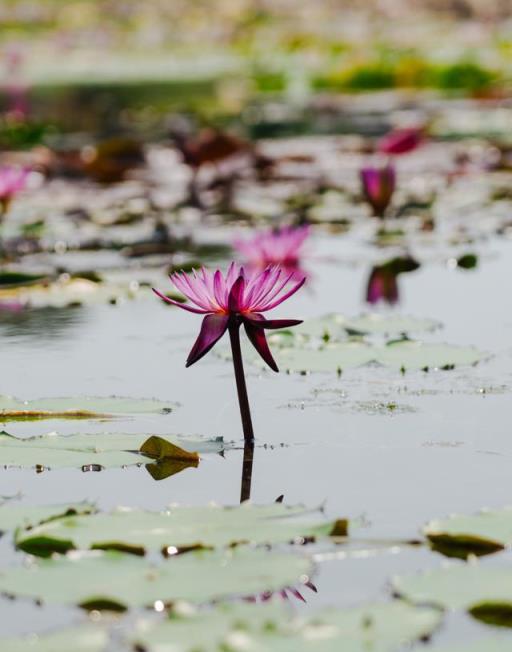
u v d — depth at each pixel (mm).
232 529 3941
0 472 4883
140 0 52750
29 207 13375
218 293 5039
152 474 4805
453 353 6656
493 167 16344
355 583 3635
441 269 9547
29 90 30625
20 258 10367
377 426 5422
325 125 22938
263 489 4594
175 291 8828
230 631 3098
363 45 35531
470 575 3504
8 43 42406
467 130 21141
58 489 4637
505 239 11008
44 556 3799
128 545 3797
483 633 3219
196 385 6230
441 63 29688
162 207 13508
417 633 3068
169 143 19766
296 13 49625
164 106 26453
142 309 8336
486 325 7469
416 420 5508
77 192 14992
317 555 3861
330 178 15734
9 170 11789
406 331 7227
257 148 18672
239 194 14414
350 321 7410
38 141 18078
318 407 5746
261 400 5902
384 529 4102
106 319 8023
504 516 4055
